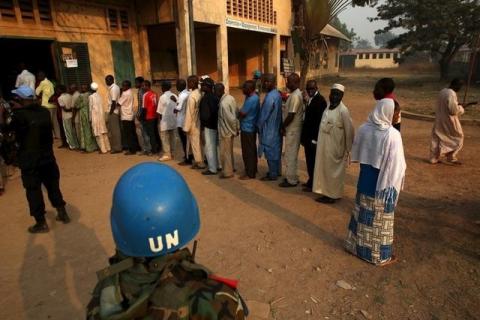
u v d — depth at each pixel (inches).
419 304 119.0
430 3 1152.8
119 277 42.8
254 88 240.1
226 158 250.8
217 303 39.1
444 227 173.3
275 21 783.1
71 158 320.8
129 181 43.0
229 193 225.5
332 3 339.6
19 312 118.9
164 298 39.1
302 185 237.8
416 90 958.4
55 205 185.0
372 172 135.6
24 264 148.5
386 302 120.4
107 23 472.7
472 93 814.5
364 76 1697.8
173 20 493.7
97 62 463.8
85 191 234.4
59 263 148.7
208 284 40.9
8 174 268.7
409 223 178.5
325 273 137.7
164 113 294.0
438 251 151.7
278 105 232.4
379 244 139.3
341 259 147.5
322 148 196.7
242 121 242.1
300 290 127.6
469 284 128.9
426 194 217.2
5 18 362.3
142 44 524.4
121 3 489.4
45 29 399.9
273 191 227.8
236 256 151.0
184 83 281.1
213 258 149.5
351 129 190.2
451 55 1226.6
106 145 336.2
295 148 228.2
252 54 855.7
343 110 188.9
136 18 515.5
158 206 41.0
